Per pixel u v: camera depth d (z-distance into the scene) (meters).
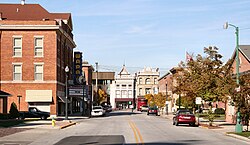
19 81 58.34
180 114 40.06
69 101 68.56
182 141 22.50
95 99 113.75
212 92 37.47
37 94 58.31
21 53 58.62
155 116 71.94
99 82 148.25
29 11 65.88
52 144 20.81
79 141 22.39
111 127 36.41
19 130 31.22
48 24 58.38
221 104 76.25
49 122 42.25
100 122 46.47
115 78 148.12
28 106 58.31
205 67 40.50
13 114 48.62
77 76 75.19
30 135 26.91
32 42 58.59
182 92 49.75
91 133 28.75
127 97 148.12
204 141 22.75
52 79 58.62
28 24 58.41
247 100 28.36
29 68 58.56
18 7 66.12
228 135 27.70
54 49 58.75
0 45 58.56
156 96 89.75
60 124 38.59
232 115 43.56
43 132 29.69
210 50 40.25
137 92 146.25
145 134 27.70
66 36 67.12
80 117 61.09
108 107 106.19
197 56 44.31
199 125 39.72
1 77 58.38
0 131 29.97
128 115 76.69
